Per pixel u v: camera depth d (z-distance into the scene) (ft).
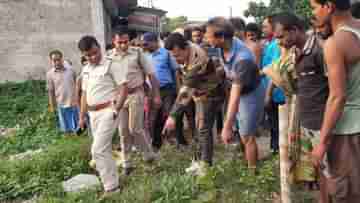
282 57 10.93
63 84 23.52
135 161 17.39
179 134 19.07
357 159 8.21
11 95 34.50
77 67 38.22
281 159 11.02
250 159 13.65
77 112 23.88
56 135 24.02
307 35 10.03
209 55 15.25
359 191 8.29
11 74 37.42
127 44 15.15
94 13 37.76
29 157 18.74
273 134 16.79
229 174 13.64
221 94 14.10
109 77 13.73
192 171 14.57
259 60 17.04
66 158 17.70
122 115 15.58
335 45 7.50
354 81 7.91
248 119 12.89
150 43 18.67
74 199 13.69
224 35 11.81
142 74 16.05
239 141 17.11
